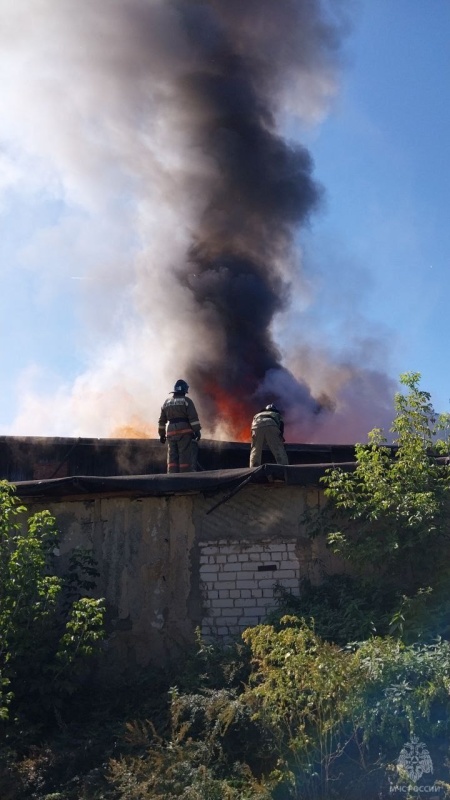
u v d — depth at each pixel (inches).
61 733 277.6
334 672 227.9
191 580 331.9
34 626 288.0
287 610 303.4
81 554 331.3
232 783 223.6
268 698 235.8
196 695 255.0
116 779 226.5
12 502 294.2
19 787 243.1
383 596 295.0
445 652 238.5
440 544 298.2
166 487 331.3
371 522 306.2
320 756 224.2
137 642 329.7
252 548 329.7
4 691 277.9
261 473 319.9
